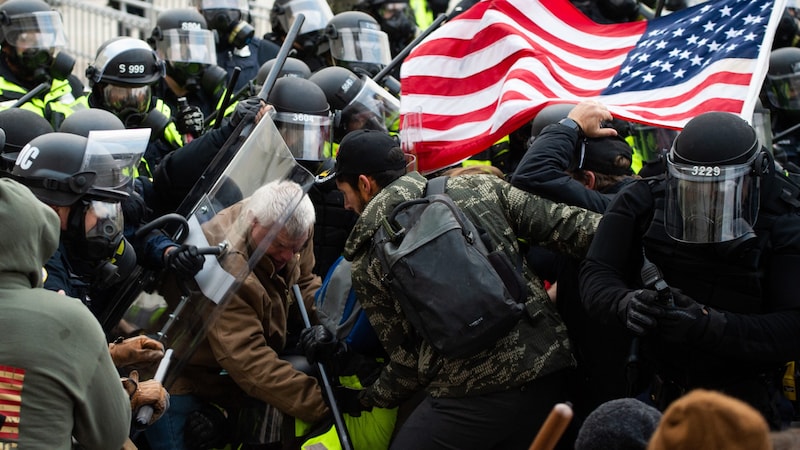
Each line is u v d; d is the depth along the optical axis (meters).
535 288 4.05
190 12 6.92
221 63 7.62
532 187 4.12
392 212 4.00
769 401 3.67
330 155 5.21
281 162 4.41
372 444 4.52
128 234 4.73
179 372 4.28
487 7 5.28
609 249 3.79
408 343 4.12
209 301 4.25
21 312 2.99
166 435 4.57
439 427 3.99
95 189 3.98
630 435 2.62
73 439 3.41
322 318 4.58
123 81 5.71
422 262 3.84
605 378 4.17
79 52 10.91
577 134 4.34
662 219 3.68
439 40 5.32
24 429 2.94
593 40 5.19
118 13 11.28
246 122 4.86
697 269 3.63
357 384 4.48
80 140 4.03
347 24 7.08
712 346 3.52
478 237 3.96
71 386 3.02
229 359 4.45
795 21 7.47
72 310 3.07
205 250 4.22
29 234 3.05
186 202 4.66
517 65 5.03
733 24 4.74
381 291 4.06
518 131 5.82
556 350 3.98
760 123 5.32
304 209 4.43
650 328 3.56
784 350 3.51
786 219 3.56
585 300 3.79
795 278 3.52
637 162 5.46
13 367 2.95
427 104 5.26
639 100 4.84
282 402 4.46
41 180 3.92
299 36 7.75
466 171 4.60
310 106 5.10
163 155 6.05
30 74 6.13
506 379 3.92
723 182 3.51
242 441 4.65
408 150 5.18
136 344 4.10
